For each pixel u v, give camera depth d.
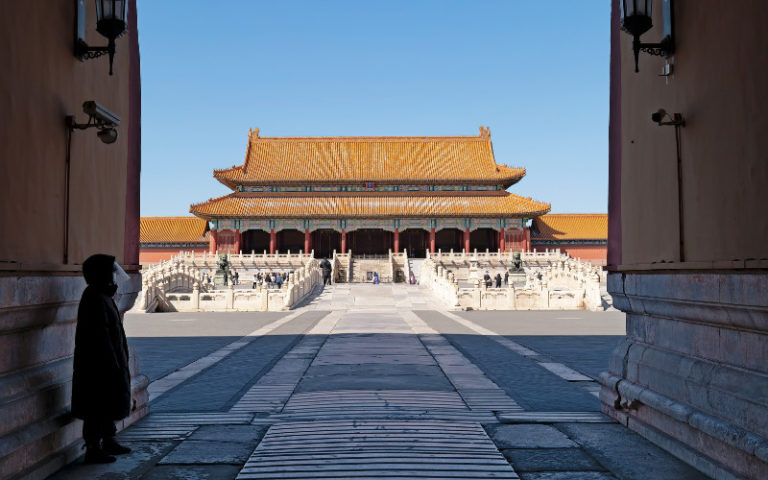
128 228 9.45
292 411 9.64
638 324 8.68
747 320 5.86
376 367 14.21
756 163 5.65
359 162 96.25
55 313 6.82
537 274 68.56
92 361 6.68
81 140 7.61
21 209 6.07
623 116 9.27
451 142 99.88
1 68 5.70
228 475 6.51
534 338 21.81
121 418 6.84
